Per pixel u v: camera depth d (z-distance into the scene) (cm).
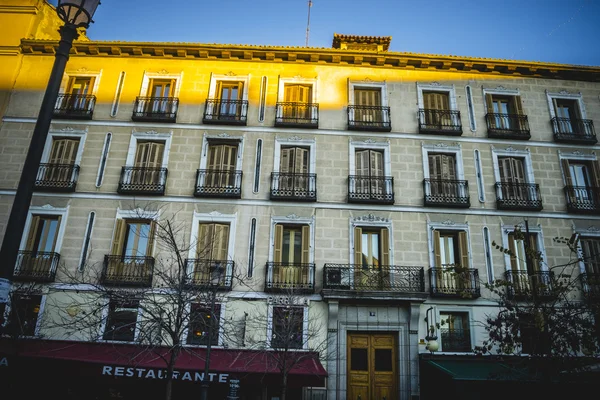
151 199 1933
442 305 1823
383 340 1792
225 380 1477
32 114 2077
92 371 1491
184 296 1380
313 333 1725
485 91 2191
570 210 1991
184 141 2039
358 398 1727
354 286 1817
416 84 2180
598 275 1427
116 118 2072
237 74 2164
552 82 2236
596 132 2164
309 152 2053
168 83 2177
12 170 1984
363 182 1997
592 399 1511
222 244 1889
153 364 1502
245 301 1794
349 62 2198
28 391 1620
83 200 1928
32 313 1775
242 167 1998
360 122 2075
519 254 1925
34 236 1880
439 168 2056
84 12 766
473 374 1531
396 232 1927
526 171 2072
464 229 1944
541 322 1225
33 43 2144
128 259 1838
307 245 1892
